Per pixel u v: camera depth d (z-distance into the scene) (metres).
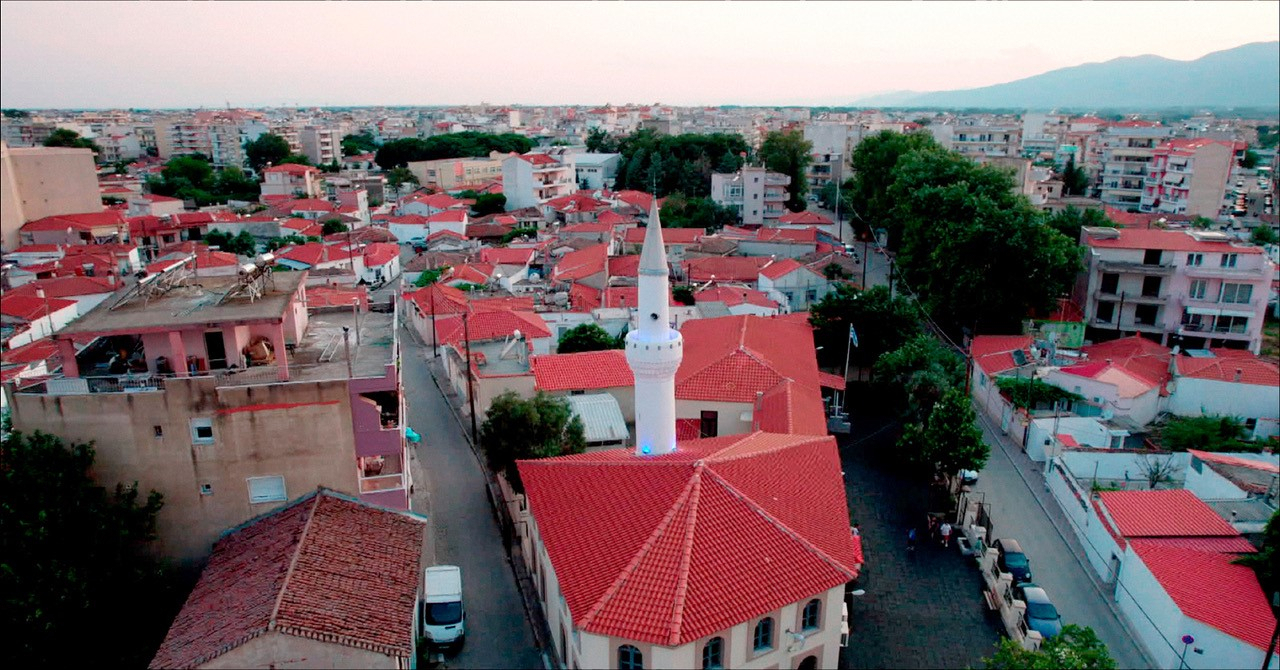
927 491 48.22
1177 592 34.19
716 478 29.59
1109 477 49.00
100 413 31.83
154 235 123.31
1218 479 44.28
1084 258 80.50
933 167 86.31
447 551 40.25
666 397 35.06
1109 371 58.78
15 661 28.20
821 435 40.12
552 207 144.62
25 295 79.19
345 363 35.56
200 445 32.72
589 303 79.69
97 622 30.47
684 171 153.50
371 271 105.88
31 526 29.03
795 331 60.19
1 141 113.31
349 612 28.02
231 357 33.47
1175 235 79.69
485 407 52.00
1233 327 74.62
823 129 164.50
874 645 34.44
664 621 24.84
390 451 34.31
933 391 52.41
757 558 27.42
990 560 39.31
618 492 30.77
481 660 32.53
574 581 27.38
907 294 84.06
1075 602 39.00
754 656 26.64
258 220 130.25
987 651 34.22
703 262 96.06
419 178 186.62
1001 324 74.69
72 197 124.12
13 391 32.09
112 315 33.53
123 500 32.25
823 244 105.12
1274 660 30.92
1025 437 55.28
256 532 32.88
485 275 94.00
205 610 28.62
